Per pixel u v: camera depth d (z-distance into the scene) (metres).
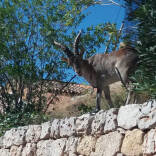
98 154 7.17
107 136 7.04
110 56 9.16
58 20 14.57
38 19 14.74
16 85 14.57
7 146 10.61
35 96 14.49
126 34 6.87
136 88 6.48
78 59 9.56
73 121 8.14
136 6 6.74
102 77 9.26
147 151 5.98
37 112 13.57
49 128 8.99
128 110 6.62
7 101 14.61
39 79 14.45
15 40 14.60
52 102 16.25
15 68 13.95
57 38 14.49
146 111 6.17
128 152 6.41
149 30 6.53
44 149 8.96
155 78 6.24
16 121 12.19
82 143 7.73
